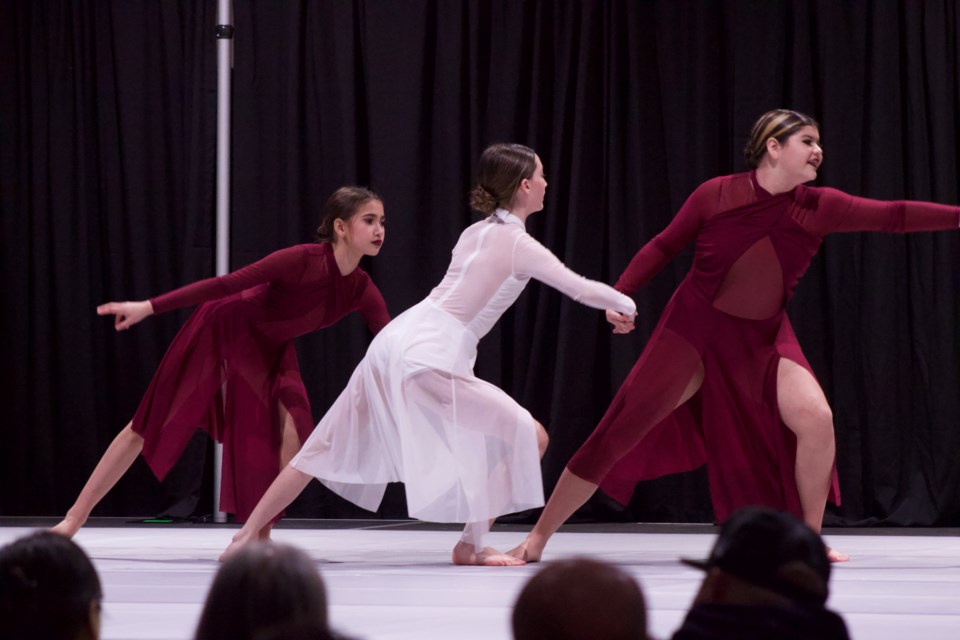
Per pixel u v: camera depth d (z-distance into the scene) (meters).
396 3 12.45
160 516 12.34
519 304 12.20
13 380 13.08
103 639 3.89
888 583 5.68
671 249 6.74
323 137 12.66
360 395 6.91
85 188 13.11
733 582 2.06
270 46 12.79
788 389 6.39
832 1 11.64
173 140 13.00
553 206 12.09
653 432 7.00
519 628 1.71
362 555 7.66
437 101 12.47
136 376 12.95
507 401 6.70
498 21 12.31
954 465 11.32
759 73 11.79
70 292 13.06
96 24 13.12
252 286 7.32
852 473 11.48
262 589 1.84
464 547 6.83
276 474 7.64
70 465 12.99
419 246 12.40
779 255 6.47
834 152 11.61
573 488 6.92
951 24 11.52
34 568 2.06
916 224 6.44
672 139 11.95
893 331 11.40
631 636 1.68
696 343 6.62
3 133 13.16
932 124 11.45
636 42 11.95
